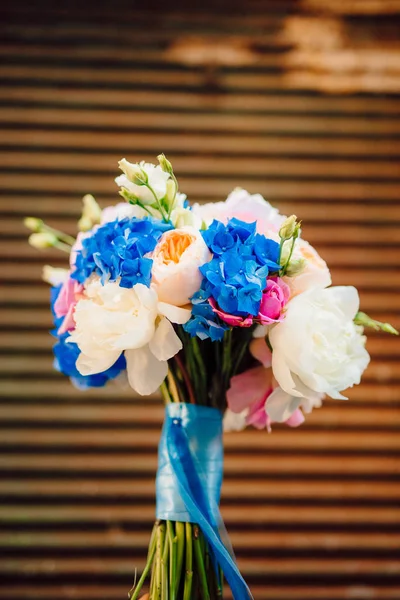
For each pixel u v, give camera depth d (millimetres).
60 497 2926
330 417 3029
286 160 3156
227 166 3137
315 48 3201
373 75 3201
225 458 2990
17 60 3150
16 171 3105
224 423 1154
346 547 2939
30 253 3062
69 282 1075
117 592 2863
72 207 3098
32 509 2914
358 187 3154
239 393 1057
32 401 2979
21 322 3023
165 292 943
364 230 3133
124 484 2941
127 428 2979
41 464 2943
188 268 936
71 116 3137
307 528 2949
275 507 2961
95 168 3119
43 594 2855
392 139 3184
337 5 3199
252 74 3180
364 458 3006
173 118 3148
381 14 3201
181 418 1049
